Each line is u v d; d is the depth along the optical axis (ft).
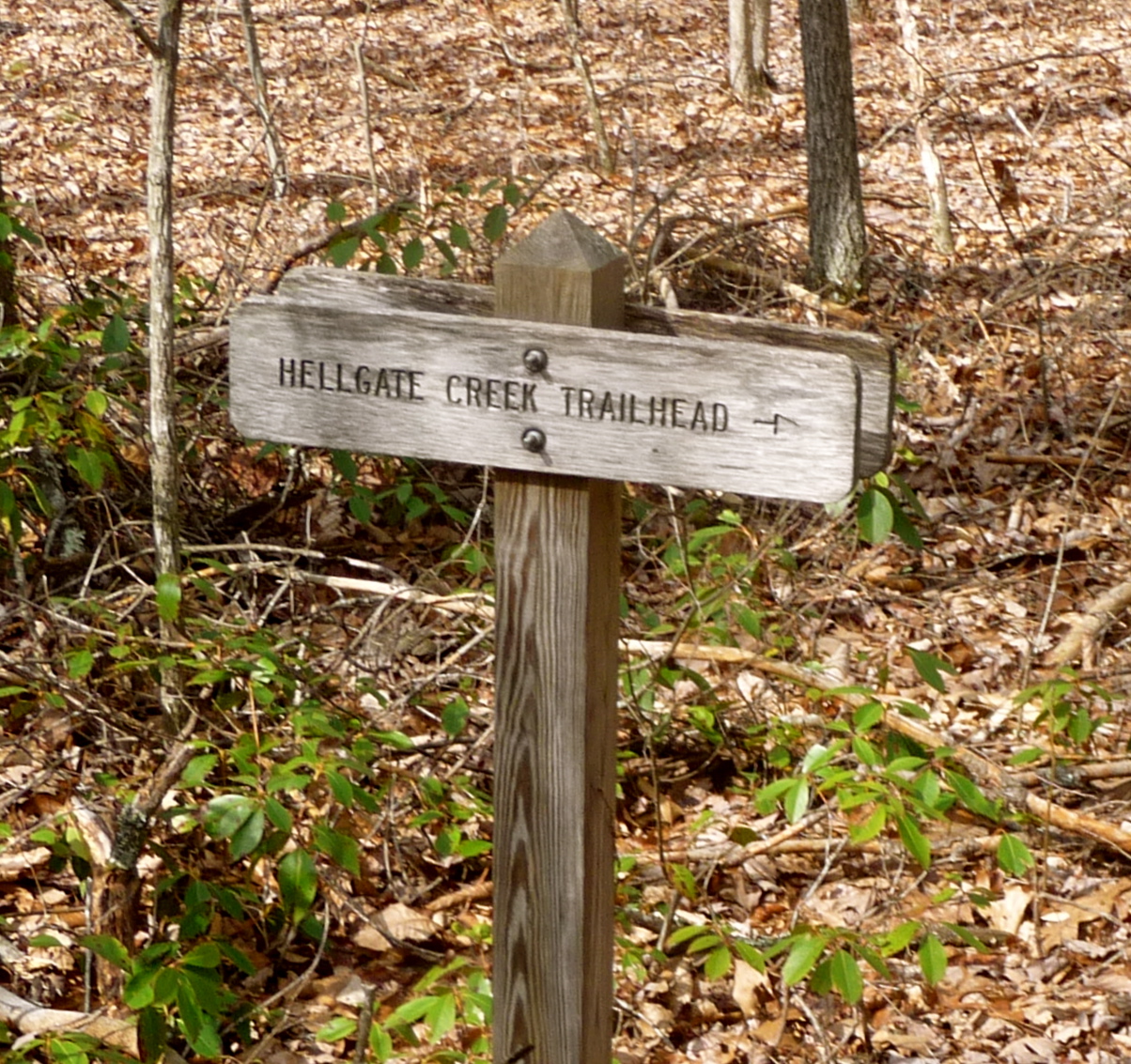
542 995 9.23
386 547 20.77
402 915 13.60
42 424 14.79
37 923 13.20
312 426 8.66
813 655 16.90
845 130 29.63
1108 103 48.78
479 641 15.83
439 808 13.87
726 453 7.99
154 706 16.03
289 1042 12.23
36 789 14.53
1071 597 19.90
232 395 8.71
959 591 20.04
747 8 51.96
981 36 60.90
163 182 13.73
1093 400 25.07
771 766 15.83
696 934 11.50
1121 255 31.30
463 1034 12.10
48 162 41.63
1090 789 15.42
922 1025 12.45
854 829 10.98
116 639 14.03
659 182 39.96
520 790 8.98
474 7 64.18
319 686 14.92
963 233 34.86
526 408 8.27
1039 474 23.36
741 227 27.61
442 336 8.29
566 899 9.04
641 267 24.71
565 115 48.80
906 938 10.71
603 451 8.20
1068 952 13.20
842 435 7.77
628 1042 12.29
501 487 8.57
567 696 8.75
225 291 24.18
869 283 30.53
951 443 23.93
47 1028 11.09
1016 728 16.53
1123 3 65.16
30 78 50.03
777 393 7.81
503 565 8.68
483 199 33.58
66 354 16.71
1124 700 15.17
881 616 19.29
